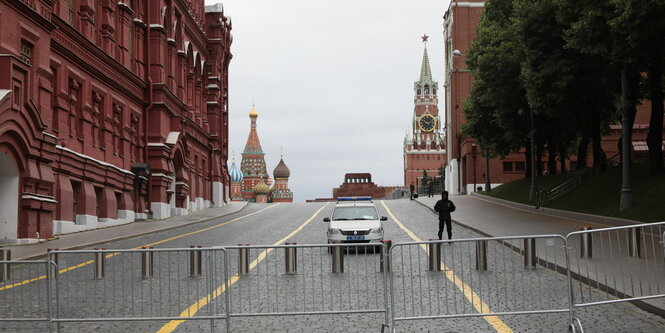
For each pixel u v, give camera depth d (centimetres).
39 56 2488
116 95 3525
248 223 3756
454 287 936
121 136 3622
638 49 2486
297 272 951
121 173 3559
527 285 948
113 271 939
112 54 3478
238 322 985
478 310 948
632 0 2275
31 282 935
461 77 8181
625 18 2331
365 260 948
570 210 3416
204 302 959
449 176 8806
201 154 5447
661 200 2645
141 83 3878
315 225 3456
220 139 6069
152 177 3981
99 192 3322
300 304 945
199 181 5325
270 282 952
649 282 966
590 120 4159
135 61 3869
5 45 2234
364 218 2127
